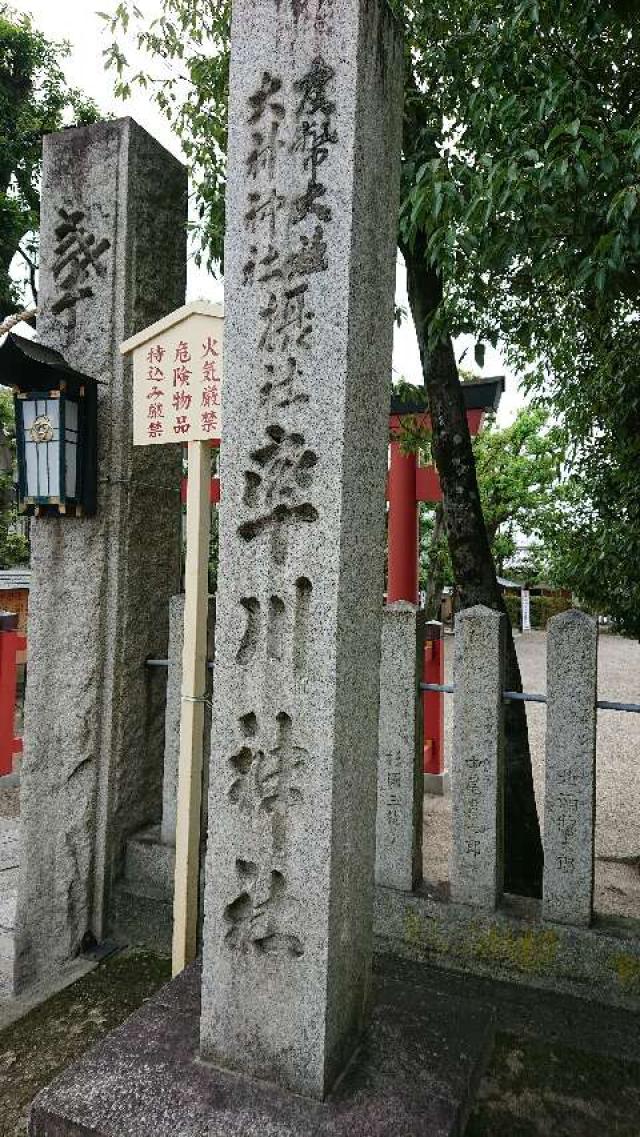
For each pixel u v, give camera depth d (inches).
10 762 245.1
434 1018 88.3
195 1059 79.7
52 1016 108.9
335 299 75.1
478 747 108.0
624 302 144.3
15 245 478.3
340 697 75.4
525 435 676.1
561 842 103.0
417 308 157.3
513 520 717.3
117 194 125.7
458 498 152.3
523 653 676.7
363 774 82.2
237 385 80.2
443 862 166.7
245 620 79.5
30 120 488.7
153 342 117.0
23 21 496.4
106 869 127.6
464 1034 85.3
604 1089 91.4
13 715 245.9
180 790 111.0
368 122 77.5
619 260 90.7
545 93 97.7
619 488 162.4
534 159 97.2
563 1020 101.0
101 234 126.6
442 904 109.3
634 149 84.4
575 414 172.1
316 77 76.3
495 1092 90.3
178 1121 70.6
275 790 76.9
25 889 124.3
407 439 230.5
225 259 81.2
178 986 94.6
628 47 112.1
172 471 139.2
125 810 130.9
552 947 102.5
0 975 127.3
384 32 80.9
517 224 103.6
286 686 76.6
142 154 128.0
